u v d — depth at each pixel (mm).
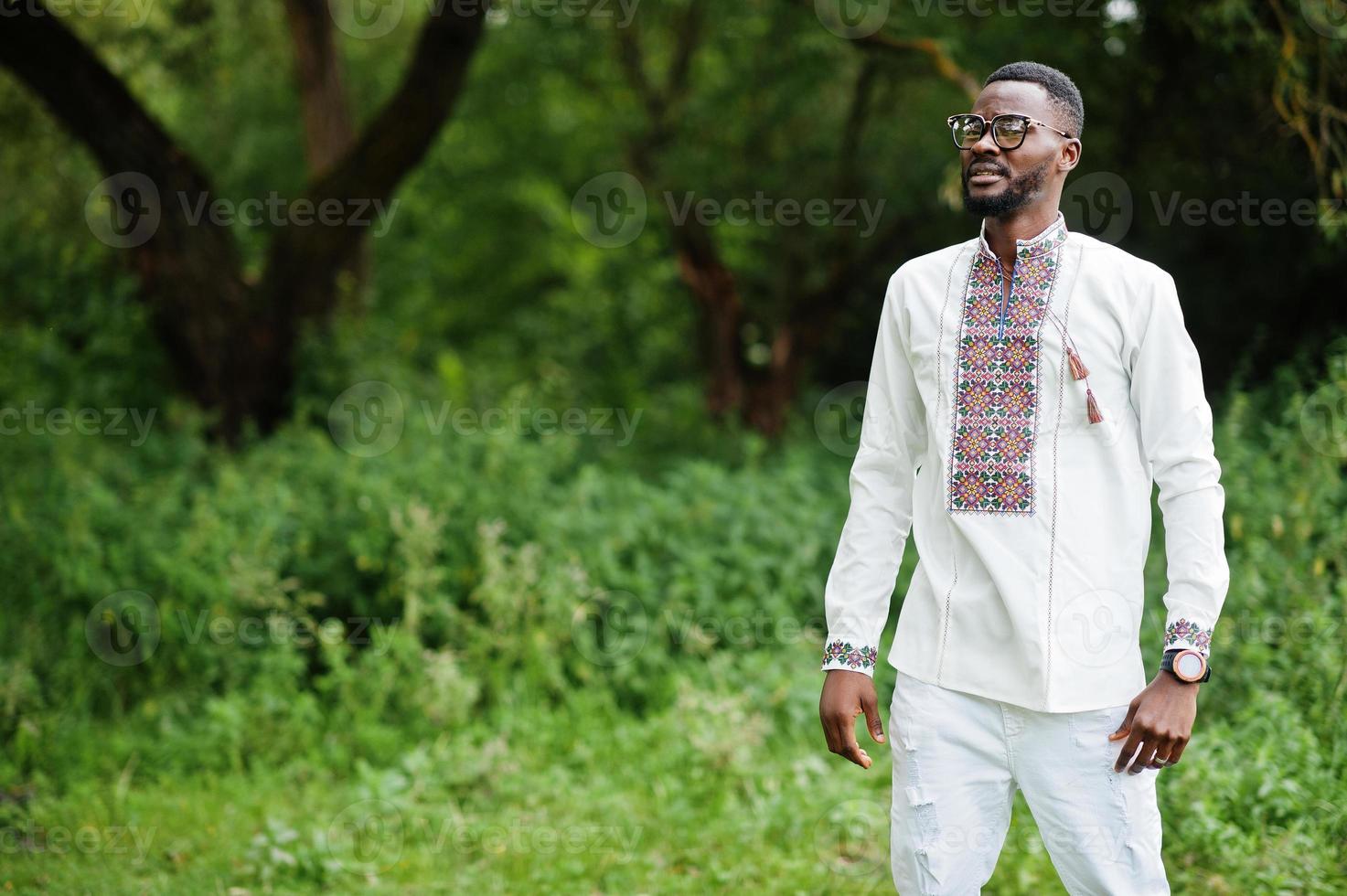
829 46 8156
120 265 7363
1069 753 2082
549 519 5578
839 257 9594
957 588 2156
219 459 6477
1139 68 6668
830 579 2316
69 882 3432
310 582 5402
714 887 3494
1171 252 7430
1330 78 4941
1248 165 6473
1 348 6934
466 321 15047
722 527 5871
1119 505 2105
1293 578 4199
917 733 2168
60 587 5039
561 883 3527
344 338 7859
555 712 4949
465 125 13336
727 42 9531
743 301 10320
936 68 6637
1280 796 3311
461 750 4391
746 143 9609
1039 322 2127
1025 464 2111
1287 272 6941
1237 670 3994
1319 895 3010
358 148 7559
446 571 5332
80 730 4555
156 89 10523
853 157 9008
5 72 8125
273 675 4859
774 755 4492
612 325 12820
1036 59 6961
